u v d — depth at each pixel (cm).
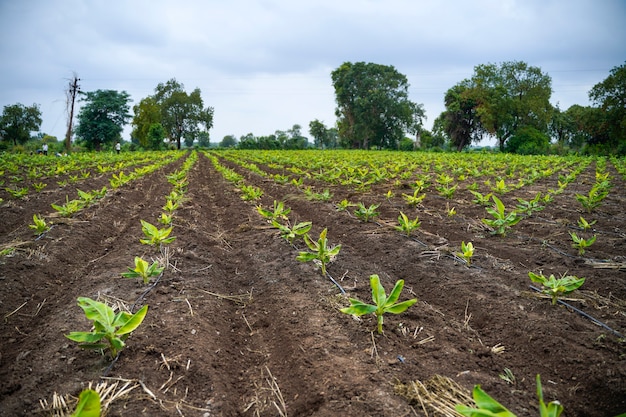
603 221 781
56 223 714
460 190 1218
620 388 294
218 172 2095
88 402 204
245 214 895
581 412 288
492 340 381
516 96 6119
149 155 3497
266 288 489
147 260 550
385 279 509
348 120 8181
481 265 543
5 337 381
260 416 287
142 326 374
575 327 377
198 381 310
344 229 754
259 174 1792
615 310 412
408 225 667
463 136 6488
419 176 1410
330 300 432
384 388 290
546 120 5859
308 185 1403
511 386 312
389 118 7588
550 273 523
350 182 1243
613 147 4675
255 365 351
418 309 423
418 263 555
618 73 4441
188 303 429
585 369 319
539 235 722
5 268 496
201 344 358
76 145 7525
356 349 344
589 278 494
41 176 1482
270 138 7919
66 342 350
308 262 542
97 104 7000
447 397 281
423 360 335
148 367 314
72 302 435
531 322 388
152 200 1148
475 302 440
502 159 2681
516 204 1000
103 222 783
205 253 618
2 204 920
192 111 9119
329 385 296
